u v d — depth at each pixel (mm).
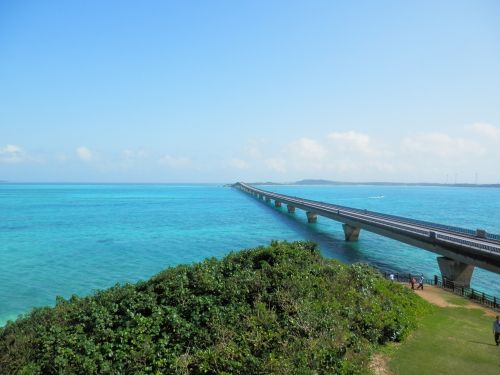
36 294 39219
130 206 159750
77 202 178500
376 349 19531
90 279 44938
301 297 21734
